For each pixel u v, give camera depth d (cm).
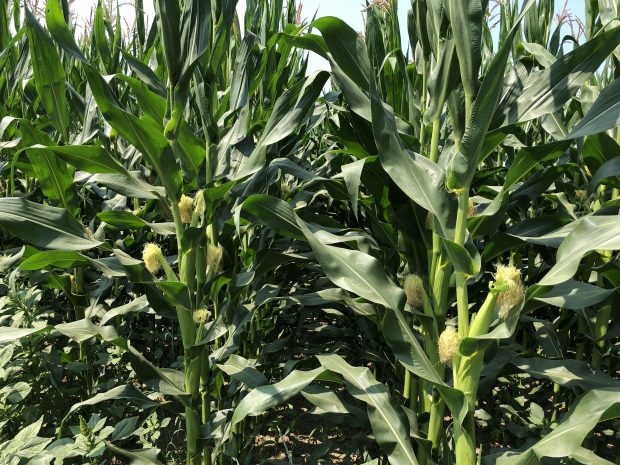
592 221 121
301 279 305
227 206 191
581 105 218
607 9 198
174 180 172
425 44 179
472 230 151
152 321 313
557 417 249
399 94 217
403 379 202
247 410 147
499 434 251
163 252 336
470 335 128
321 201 304
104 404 242
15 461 135
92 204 291
